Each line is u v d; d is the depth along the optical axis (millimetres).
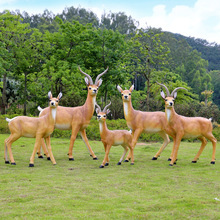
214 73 70312
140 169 7719
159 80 20859
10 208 4723
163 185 6148
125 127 15602
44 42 21828
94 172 7297
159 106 25969
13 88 27844
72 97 21750
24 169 7527
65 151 10609
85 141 9359
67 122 9062
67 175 6926
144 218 4395
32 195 5340
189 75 55812
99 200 5160
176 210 4684
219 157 9844
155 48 20484
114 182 6309
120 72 19703
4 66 19188
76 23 20406
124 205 4926
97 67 20812
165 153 10578
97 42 20047
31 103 27625
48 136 8305
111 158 9430
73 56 21047
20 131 7938
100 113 7863
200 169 7785
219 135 15609
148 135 14484
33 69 22203
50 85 20469
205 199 5223
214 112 22312
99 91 21953
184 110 21562
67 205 4875
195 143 14289
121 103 22719
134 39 20844
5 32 21078
